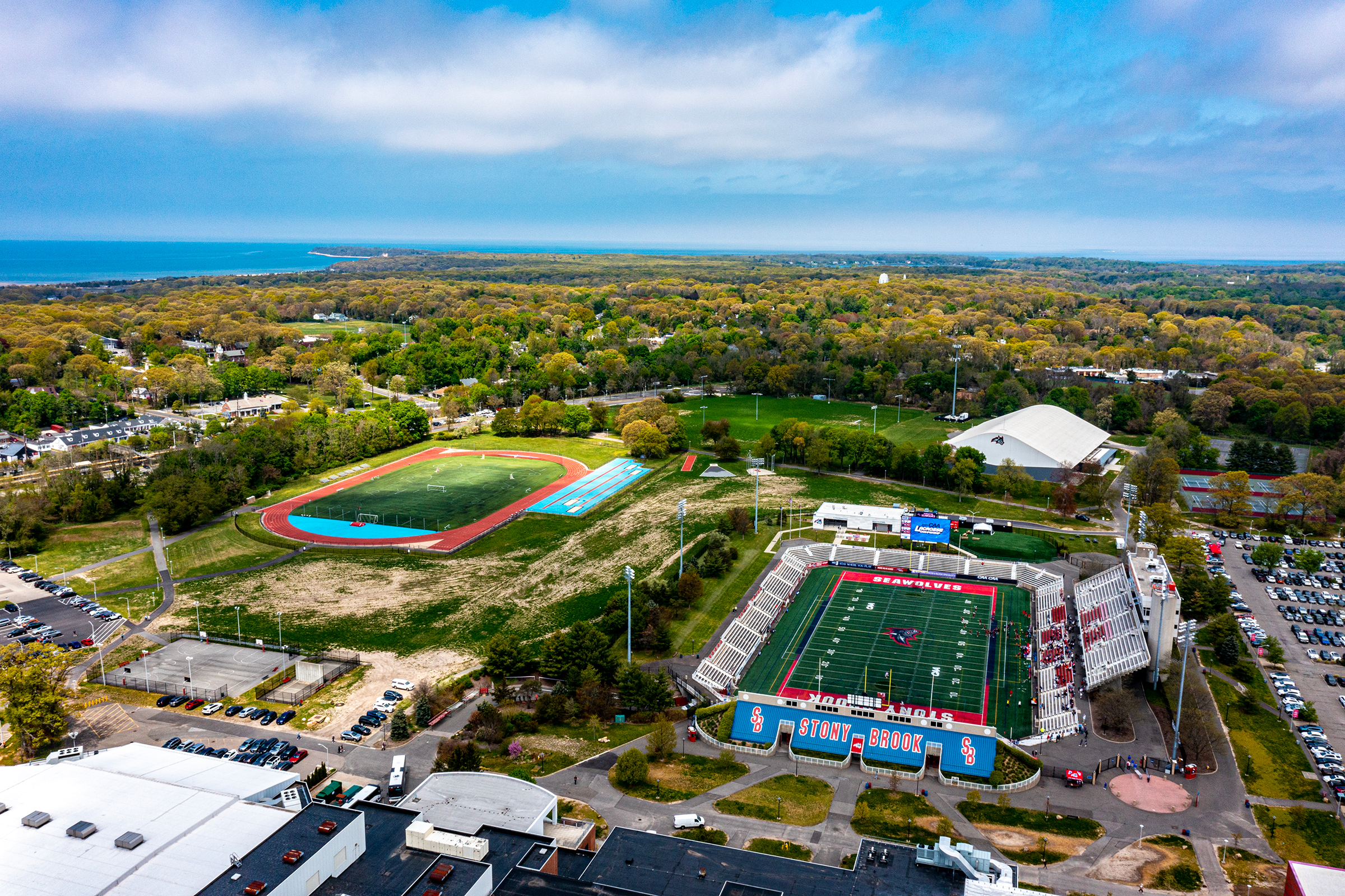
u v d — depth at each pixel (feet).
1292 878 358.64
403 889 316.19
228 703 549.54
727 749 501.56
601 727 524.52
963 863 333.21
